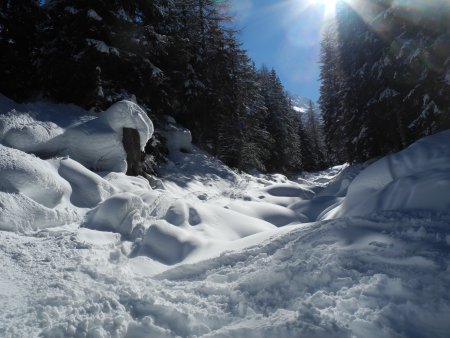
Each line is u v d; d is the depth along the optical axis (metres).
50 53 12.16
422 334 2.81
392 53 15.53
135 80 14.04
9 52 11.88
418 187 5.55
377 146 20.80
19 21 11.84
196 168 17.27
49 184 7.45
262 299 3.77
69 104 12.23
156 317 3.61
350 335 2.89
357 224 4.96
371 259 3.92
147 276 5.22
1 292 4.10
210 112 22.62
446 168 5.86
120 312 3.70
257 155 30.41
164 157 16.02
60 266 5.01
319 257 4.23
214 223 7.58
